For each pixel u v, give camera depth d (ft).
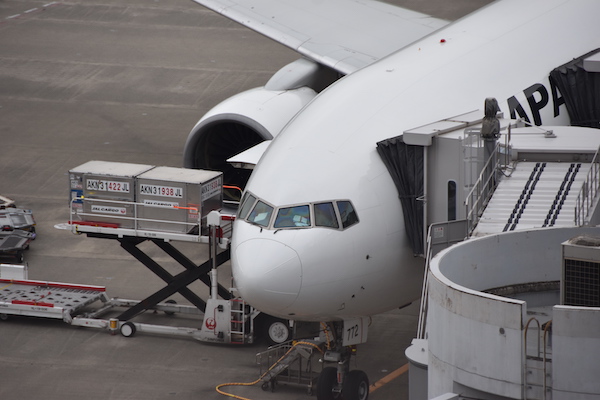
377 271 237.45
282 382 264.31
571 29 311.06
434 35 310.65
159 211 290.56
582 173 225.15
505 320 131.85
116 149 449.89
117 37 606.55
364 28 368.07
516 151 235.40
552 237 164.25
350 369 273.75
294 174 239.91
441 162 238.07
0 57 571.69
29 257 353.51
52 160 439.63
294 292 226.58
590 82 290.35
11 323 304.09
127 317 299.38
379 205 239.09
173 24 630.74
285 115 318.65
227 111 315.78
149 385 263.90
